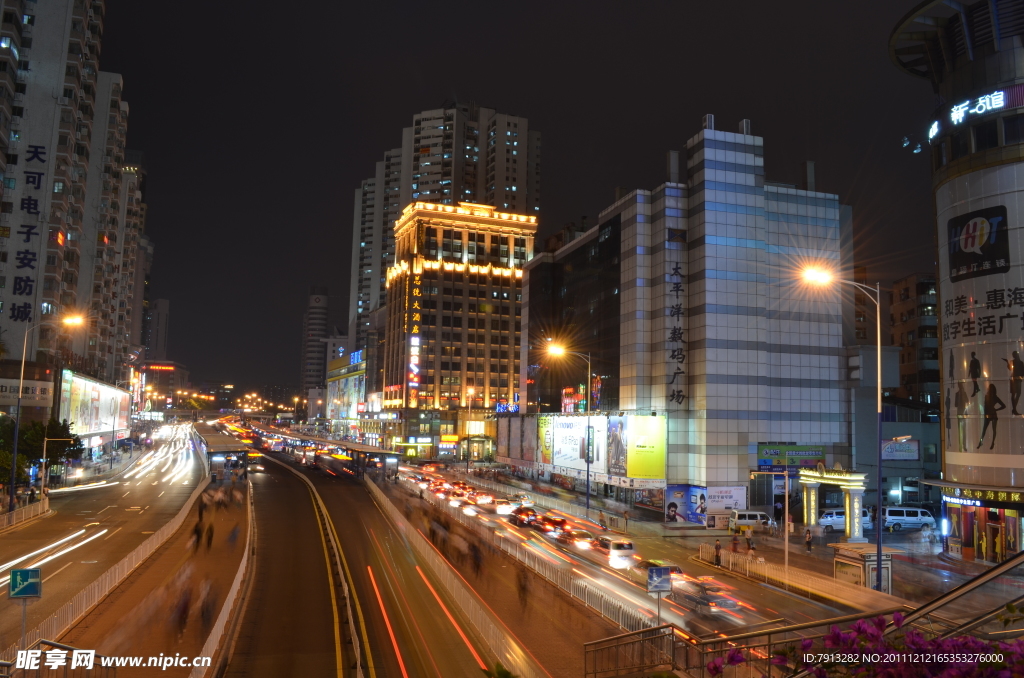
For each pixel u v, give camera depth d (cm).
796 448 6806
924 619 1310
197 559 4081
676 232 7050
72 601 2719
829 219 7375
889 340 10150
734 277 6781
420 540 4412
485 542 4966
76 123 10262
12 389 8238
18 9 9200
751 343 6762
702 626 2811
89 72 10712
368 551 4566
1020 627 1240
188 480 9031
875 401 7131
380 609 3148
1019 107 4294
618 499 7662
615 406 7619
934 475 7050
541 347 10206
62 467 8294
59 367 8925
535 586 3612
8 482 6003
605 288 8081
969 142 4541
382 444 17250
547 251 11394
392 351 17412
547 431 9125
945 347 4703
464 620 2978
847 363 7206
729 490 6544
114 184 13012
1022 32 4347
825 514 5994
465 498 7406
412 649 2589
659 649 2295
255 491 8000
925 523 5734
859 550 3403
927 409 7200
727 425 6619
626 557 4381
